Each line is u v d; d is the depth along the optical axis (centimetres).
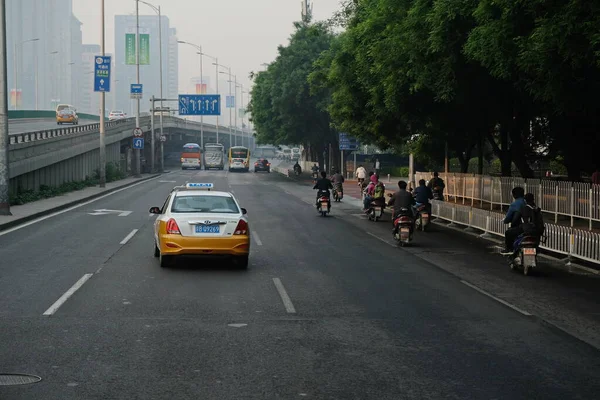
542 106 2197
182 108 8475
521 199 1545
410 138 3791
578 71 1502
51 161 3831
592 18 1284
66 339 888
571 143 2612
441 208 2836
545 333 964
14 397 666
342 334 938
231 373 752
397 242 2080
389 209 3512
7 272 1422
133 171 7531
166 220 1476
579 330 988
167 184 5584
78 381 718
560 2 1331
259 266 1554
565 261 1695
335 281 1370
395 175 7556
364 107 3114
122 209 3130
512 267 1554
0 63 2516
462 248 1959
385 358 822
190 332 934
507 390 707
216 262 1600
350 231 2397
